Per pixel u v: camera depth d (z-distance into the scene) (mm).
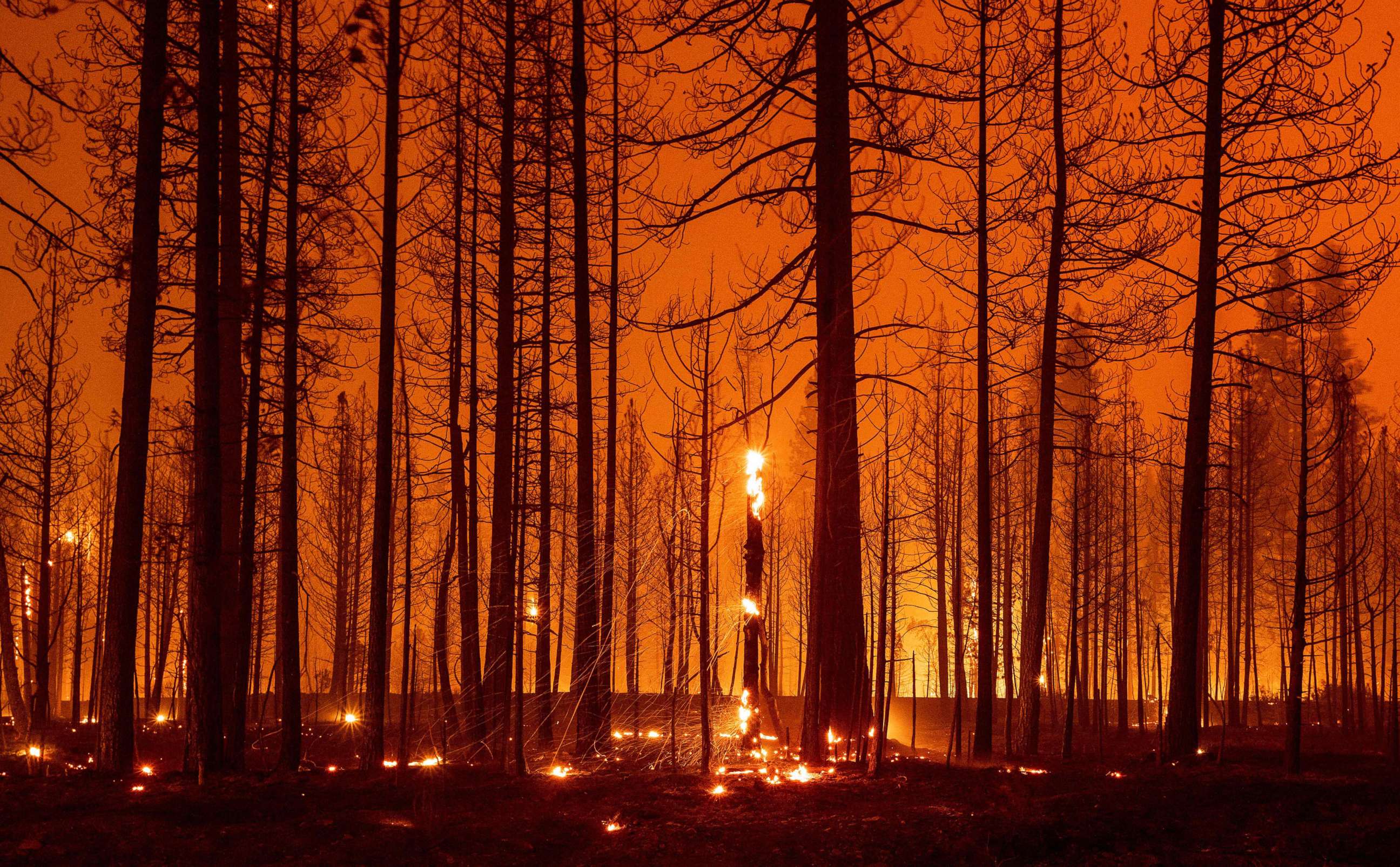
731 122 15594
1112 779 10242
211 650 10805
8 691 17109
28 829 7660
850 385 13562
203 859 6980
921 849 7379
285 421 11781
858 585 13422
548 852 7570
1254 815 8062
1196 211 14094
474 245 17531
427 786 9539
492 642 14984
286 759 11305
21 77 9664
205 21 11344
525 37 15758
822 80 14336
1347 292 14008
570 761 13680
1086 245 15859
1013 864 7066
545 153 16547
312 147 13484
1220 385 13617
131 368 11000
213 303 11070
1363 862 6789
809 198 15594
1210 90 13773
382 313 11273
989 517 15352
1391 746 12070
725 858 7379
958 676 12750
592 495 14570
